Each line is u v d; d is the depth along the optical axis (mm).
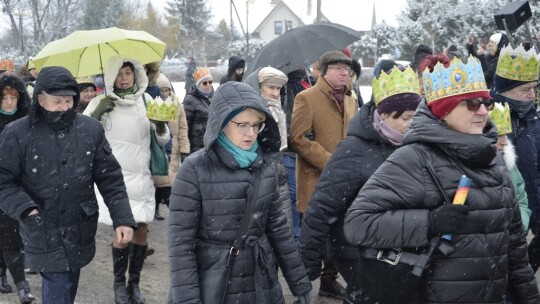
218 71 35750
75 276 4430
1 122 5348
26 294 5547
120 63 5684
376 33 40250
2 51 36438
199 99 8273
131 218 4496
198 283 3455
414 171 3006
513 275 3320
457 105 2980
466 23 26625
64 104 4277
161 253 7371
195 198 3479
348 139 4082
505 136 4613
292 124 5895
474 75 2979
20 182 4305
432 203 2980
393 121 3893
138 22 56031
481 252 2953
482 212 2959
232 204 3498
